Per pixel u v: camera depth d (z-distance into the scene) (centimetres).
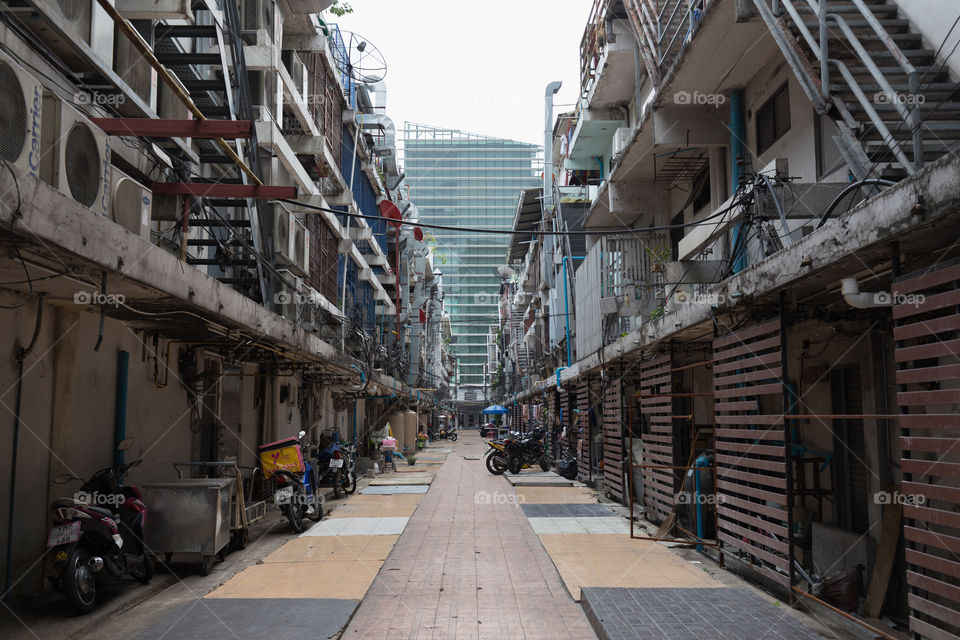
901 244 390
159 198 702
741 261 855
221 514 681
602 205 1576
